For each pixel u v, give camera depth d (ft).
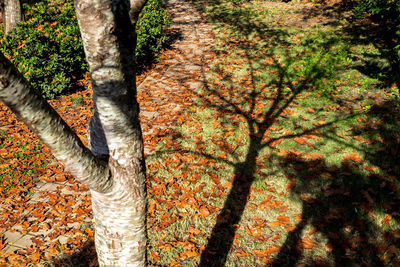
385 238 10.52
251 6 44.29
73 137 4.32
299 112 18.39
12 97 3.31
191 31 35.04
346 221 11.26
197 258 10.28
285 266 9.93
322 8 40.22
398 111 17.33
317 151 14.94
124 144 5.29
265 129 16.93
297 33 32.07
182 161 14.79
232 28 35.27
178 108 19.56
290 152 14.97
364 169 13.58
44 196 12.89
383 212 11.48
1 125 18.20
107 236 5.98
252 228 11.25
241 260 10.21
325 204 12.08
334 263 9.88
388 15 25.91
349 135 15.94
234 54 27.96
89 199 12.77
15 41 23.08
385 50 24.70
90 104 20.88
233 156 14.96
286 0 45.73
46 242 10.87
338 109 18.38
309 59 25.34
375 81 20.84
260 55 27.30
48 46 21.45
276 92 20.89
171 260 10.23
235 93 21.04
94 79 4.69
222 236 11.04
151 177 13.79
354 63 23.66
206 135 16.67
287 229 11.17
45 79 20.49
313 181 13.20
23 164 14.75
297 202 12.30
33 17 35.88
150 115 18.95
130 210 5.73
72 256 10.34
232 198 12.62
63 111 19.65
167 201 12.46
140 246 6.25
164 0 49.93
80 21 4.27
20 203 12.57
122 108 5.01
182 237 11.03
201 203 12.39
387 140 15.24
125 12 4.62
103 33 4.28
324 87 20.90
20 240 10.94
